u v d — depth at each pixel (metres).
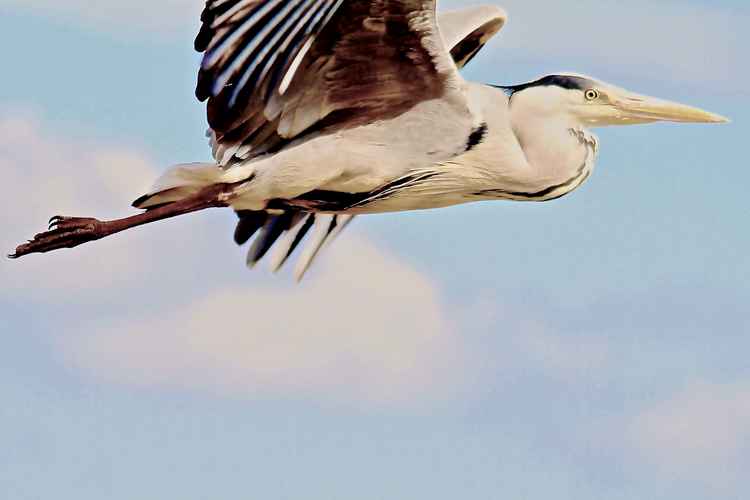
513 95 14.92
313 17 13.76
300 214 16.44
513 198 15.02
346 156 14.66
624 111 14.92
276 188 14.81
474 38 16.53
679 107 14.96
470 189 14.96
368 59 14.22
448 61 14.27
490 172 14.84
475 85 14.93
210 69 14.12
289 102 14.43
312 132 14.66
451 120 14.59
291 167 14.69
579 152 14.92
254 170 14.80
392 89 14.43
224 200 14.90
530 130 14.84
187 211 14.92
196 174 14.92
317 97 14.45
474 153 14.74
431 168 14.76
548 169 14.84
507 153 14.78
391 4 13.82
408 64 14.27
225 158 14.83
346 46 14.12
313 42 14.06
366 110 14.55
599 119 14.96
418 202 15.06
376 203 15.02
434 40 14.10
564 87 14.93
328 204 15.05
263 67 14.05
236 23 13.91
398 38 14.09
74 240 14.98
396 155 14.68
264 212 16.02
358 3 13.80
